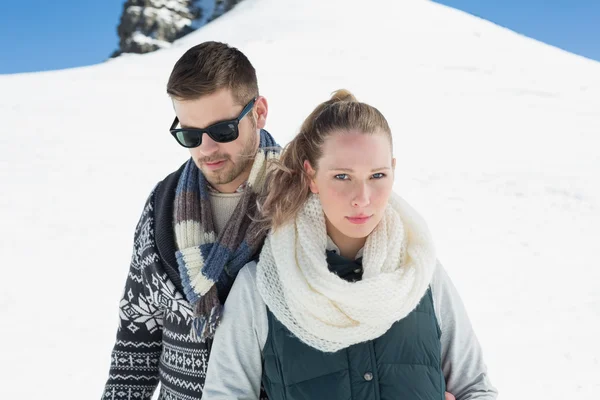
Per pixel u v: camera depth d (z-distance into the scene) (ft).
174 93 4.82
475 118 50.78
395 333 4.40
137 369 5.60
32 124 40.96
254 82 5.21
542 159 37.78
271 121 43.88
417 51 104.01
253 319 4.59
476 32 135.54
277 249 4.50
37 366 12.97
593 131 48.26
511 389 12.43
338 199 4.28
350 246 4.68
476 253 21.68
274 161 4.78
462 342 4.85
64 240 21.61
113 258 20.07
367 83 65.57
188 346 5.01
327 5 150.92
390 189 4.38
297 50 92.89
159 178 30.35
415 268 4.46
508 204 28.25
